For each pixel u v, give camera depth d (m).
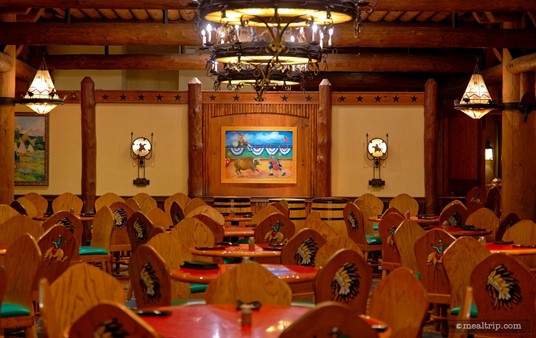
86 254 9.77
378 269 11.90
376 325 3.82
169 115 14.99
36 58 16.20
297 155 15.01
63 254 6.77
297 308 4.27
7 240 7.93
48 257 6.66
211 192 15.02
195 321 3.94
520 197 13.20
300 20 7.14
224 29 9.16
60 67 16.25
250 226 10.29
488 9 11.39
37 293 6.25
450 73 19.11
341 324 3.12
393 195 14.98
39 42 12.68
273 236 8.30
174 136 14.98
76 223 8.92
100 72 17.17
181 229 7.59
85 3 11.10
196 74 16.98
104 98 14.94
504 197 13.34
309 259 6.66
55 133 14.97
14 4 10.97
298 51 8.55
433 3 11.41
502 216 13.36
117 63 16.16
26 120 14.98
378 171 15.02
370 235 11.66
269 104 15.02
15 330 7.31
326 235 7.51
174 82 18.08
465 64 16.48
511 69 13.21
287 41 8.52
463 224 10.72
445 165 19.14
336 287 4.94
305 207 14.06
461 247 5.87
